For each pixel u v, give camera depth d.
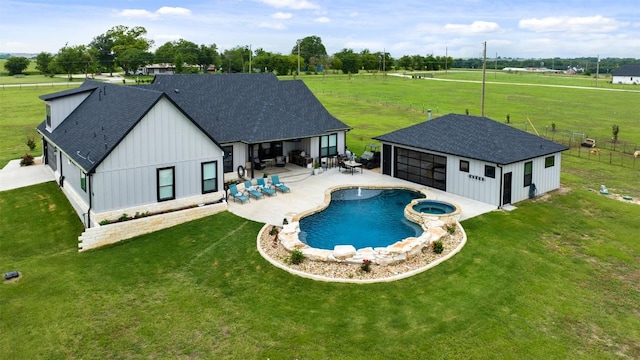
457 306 14.52
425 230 20.86
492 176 24.17
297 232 20.02
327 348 12.51
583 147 42.59
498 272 16.88
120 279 16.84
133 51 145.12
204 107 30.92
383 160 30.95
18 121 57.19
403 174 29.70
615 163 36.12
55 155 29.72
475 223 21.86
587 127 54.25
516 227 21.42
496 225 21.64
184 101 30.67
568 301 15.02
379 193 27.38
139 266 17.91
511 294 15.32
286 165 33.66
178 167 23.19
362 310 14.32
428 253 18.33
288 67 140.38
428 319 13.80
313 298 15.07
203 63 144.00
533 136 27.88
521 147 25.72
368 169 32.88
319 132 32.38
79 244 19.78
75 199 24.33
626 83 129.00
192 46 148.38
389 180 29.66
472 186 25.36
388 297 15.05
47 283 16.59
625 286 16.16
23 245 20.58
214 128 29.44
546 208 24.22
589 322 13.85
